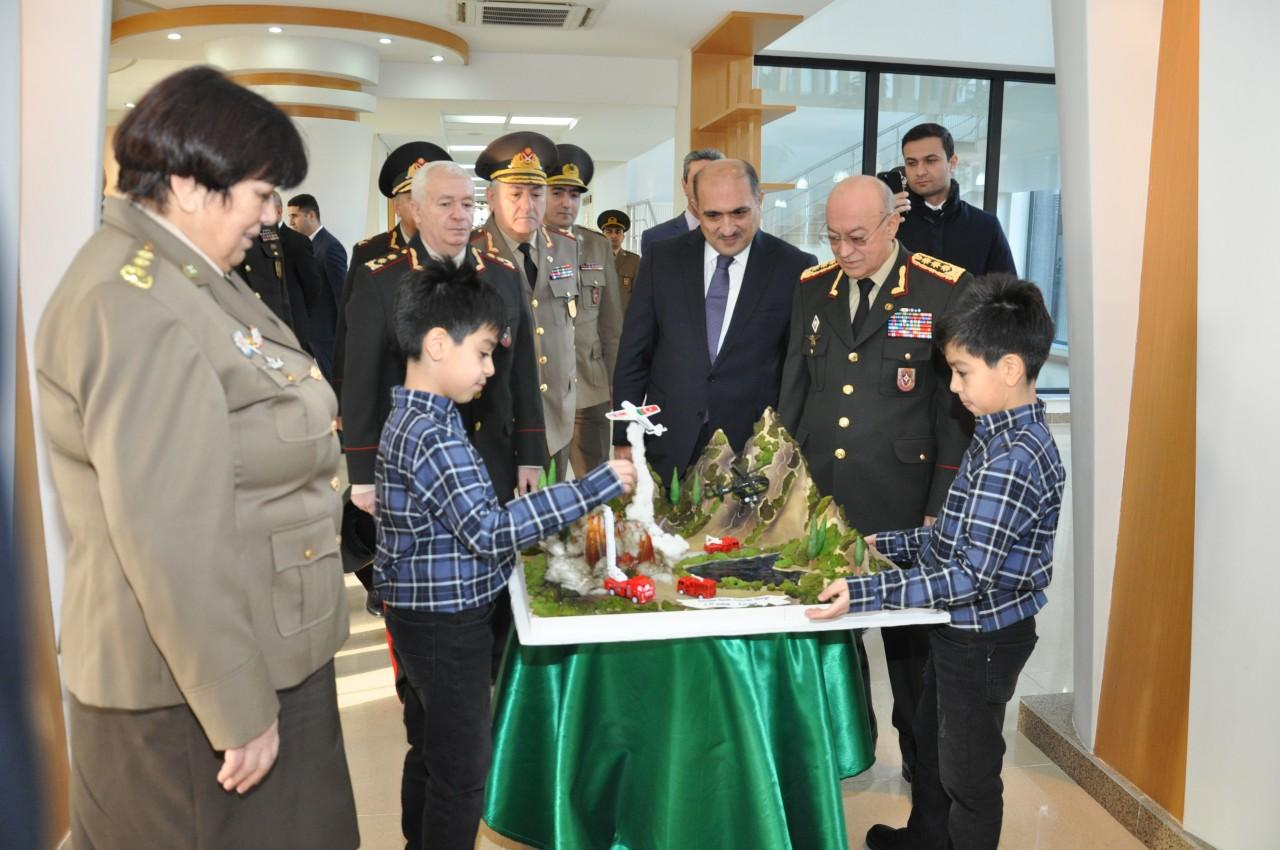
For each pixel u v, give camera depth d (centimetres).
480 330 166
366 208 762
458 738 173
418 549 170
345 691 309
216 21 625
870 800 246
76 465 124
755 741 178
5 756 91
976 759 177
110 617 124
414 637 171
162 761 130
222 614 122
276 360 134
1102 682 251
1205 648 214
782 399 252
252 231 133
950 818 185
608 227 504
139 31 651
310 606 139
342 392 246
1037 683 322
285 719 139
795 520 197
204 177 124
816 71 783
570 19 614
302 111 716
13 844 91
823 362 239
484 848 226
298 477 136
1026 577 171
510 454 264
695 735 182
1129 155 235
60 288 121
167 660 122
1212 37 210
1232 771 209
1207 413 211
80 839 135
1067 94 243
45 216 201
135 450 116
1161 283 229
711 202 256
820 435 237
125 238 123
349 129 729
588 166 400
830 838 187
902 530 221
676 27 633
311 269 532
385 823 236
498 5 582
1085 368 245
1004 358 169
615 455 287
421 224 250
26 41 197
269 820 139
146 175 124
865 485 230
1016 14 770
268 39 668
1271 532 199
